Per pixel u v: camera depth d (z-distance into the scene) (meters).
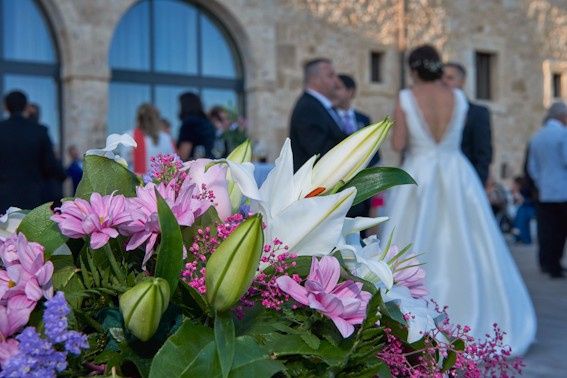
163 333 1.22
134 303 1.10
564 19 18.84
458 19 17.20
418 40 16.64
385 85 16.28
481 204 4.82
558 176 8.73
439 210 4.74
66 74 13.45
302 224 1.28
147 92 14.49
